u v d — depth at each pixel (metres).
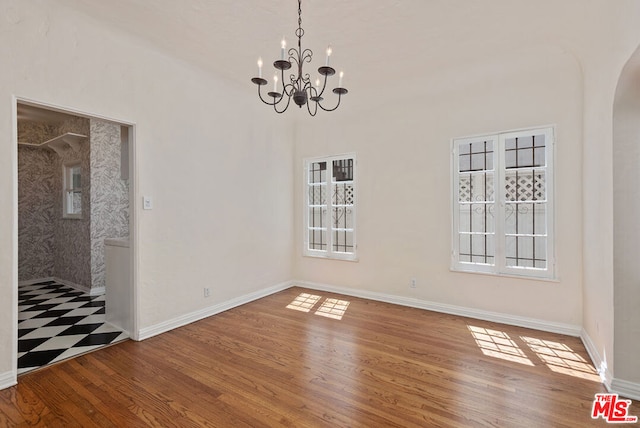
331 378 2.26
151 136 3.02
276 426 1.75
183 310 3.33
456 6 2.32
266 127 4.47
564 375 2.29
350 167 4.49
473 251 3.56
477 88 3.49
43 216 5.20
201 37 2.77
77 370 2.37
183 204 3.33
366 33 2.69
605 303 2.22
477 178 3.53
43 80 2.29
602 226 2.28
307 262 4.89
